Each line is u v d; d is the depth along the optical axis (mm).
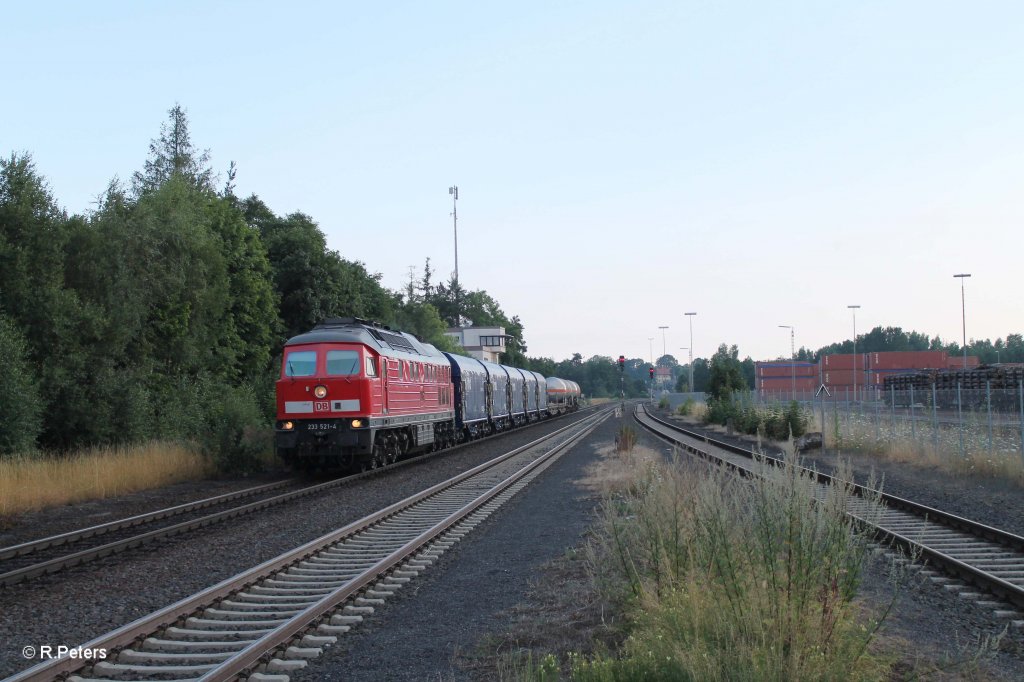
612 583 8398
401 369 24438
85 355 24406
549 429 48250
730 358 60500
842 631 5867
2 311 22406
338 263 47562
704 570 7102
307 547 11266
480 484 19625
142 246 29453
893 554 9953
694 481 8727
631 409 94500
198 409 29156
